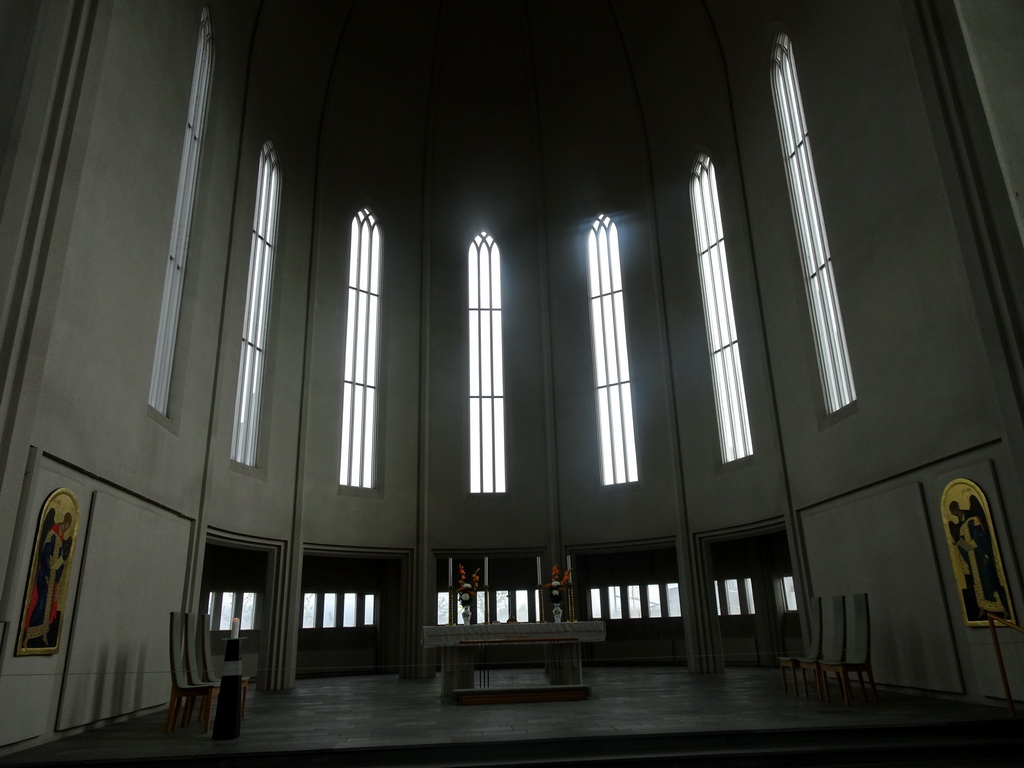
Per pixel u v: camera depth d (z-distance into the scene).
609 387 18.38
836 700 9.94
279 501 15.29
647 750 6.93
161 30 10.86
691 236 17.36
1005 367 8.41
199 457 12.78
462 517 17.84
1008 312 8.45
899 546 10.74
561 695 10.77
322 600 18.94
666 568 19.48
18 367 7.07
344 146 18.44
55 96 7.83
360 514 16.73
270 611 14.87
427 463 17.94
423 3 18.86
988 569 8.97
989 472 8.91
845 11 11.89
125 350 9.80
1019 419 8.23
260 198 15.99
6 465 6.83
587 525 17.70
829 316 12.90
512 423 18.61
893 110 10.66
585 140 19.70
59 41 7.91
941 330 9.75
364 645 19.19
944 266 9.65
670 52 17.84
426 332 18.73
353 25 18.00
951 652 9.64
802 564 13.51
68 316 8.18
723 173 16.42
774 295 14.55
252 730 8.34
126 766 6.51
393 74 19.16
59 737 8.09
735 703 9.80
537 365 19.08
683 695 11.04
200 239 12.80
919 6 9.69
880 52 10.95
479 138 20.16
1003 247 8.61
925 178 9.96
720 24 16.31
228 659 7.90
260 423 15.20
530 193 20.16
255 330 15.42
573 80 19.73
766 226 14.86
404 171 19.56
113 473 9.48
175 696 8.69
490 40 19.72
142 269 10.34
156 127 10.76
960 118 9.16
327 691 13.78
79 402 8.48
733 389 15.90
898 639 10.76
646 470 17.27
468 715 9.28
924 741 6.98
